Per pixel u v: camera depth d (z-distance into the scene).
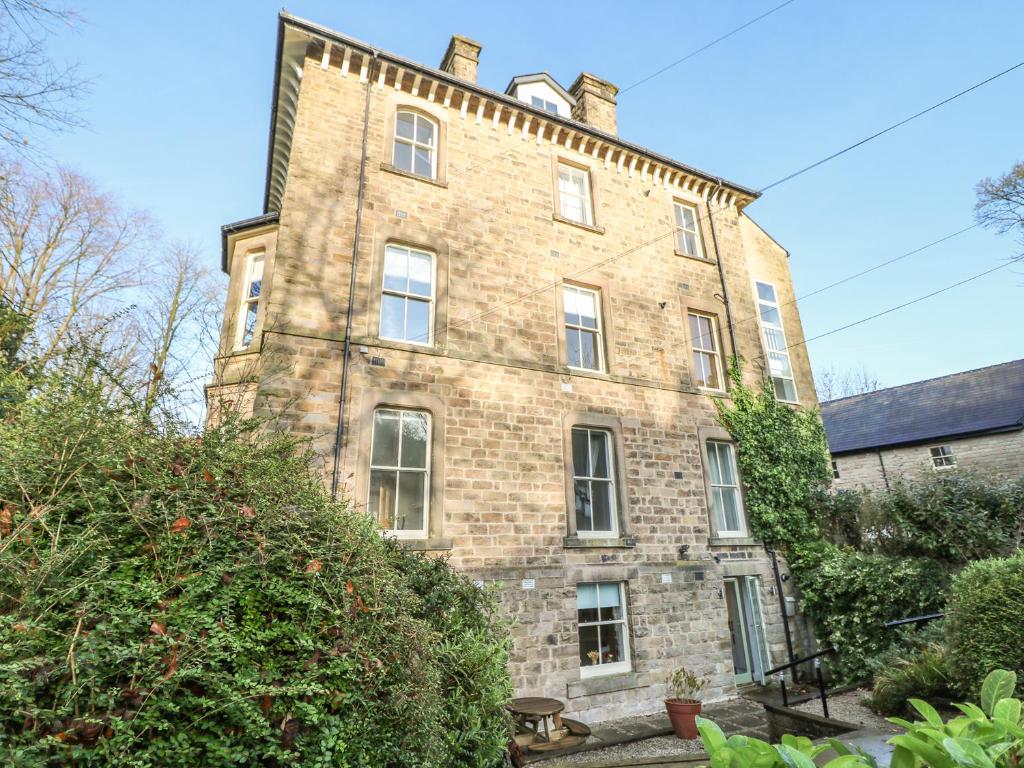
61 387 3.82
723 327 12.38
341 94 9.53
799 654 10.50
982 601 5.84
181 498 3.14
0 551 2.56
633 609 9.12
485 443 8.77
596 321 10.91
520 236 10.38
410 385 8.52
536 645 8.13
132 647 2.48
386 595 3.50
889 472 20.81
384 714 3.09
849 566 10.38
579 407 9.84
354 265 8.68
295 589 3.02
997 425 18.34
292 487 3.65
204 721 2.55
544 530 8.75
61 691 2.38
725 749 1.74
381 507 7.91
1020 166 18.45
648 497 9.95
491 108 10.82
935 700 6.42
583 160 11.82
